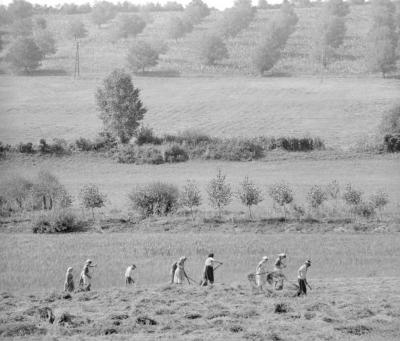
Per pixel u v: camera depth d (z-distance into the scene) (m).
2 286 41.72
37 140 136.38
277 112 169.62
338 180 93.56
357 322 31.23
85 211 72.19
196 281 43.22
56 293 37.88
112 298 36.75
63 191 73.25
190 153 111.88
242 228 62.38
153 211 68.75
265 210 70.00
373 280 42.38
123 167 106.06
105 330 29.95
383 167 103.25
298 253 52.09
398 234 59.59
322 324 31.11
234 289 38.91
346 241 56.38
